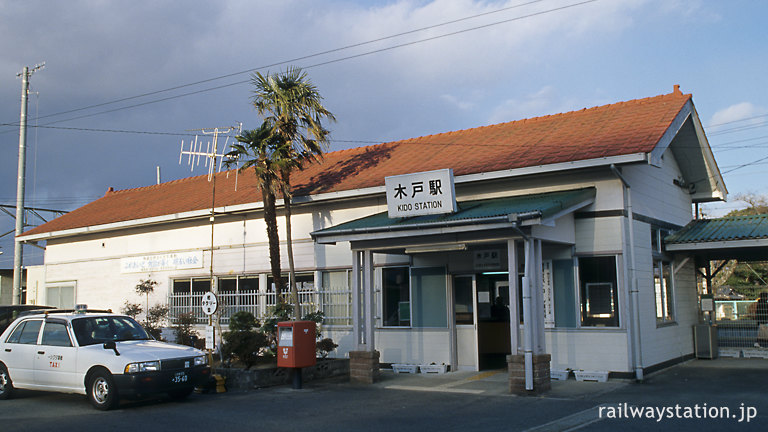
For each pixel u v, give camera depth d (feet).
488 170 46.93
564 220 44.52
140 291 66.90
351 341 54.90
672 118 47.24
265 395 40.52
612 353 44.14
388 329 53.42
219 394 41.09
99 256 75.77
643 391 39.24
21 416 33.88
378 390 42.06
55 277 80.18
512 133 56.80
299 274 59.31
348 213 56.65
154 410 35.37
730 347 56.85
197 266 66.54
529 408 34.42
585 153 44.14
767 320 56.29
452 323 50.44
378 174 55.83
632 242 45.03
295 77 55.06
